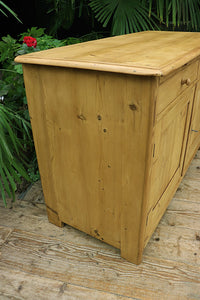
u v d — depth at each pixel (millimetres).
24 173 1354
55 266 1173
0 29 2490
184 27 2396
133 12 1960
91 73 833
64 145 1074
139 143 855
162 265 1167
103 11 1961
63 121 1014
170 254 1220
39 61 897
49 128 1080
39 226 1390
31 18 2545
